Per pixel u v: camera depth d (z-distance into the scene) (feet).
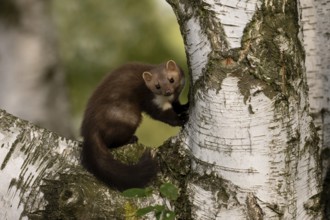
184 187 33.04
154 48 83.97
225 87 31.27
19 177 33.99
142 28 84.79
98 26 85.10
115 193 33.30
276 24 31.19
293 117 31.60
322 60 36.32
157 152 34.06
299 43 31.89
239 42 31.17
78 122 82.99
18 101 65.21
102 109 40.34
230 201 32.12
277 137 31.50
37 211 33.47
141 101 42.42
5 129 34.63
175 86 43.96
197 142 32.65
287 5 31.37
